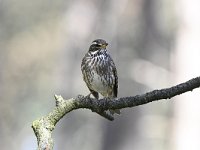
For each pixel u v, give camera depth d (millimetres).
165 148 22750
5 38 28328
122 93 21984
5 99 29375
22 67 29078
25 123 30000
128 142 22016
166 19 24188
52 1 28375
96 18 23562
